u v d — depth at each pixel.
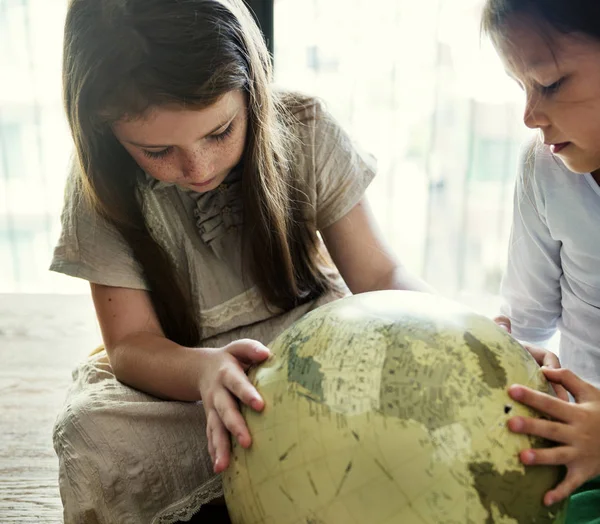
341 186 1.28
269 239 1.20
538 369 0.90
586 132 0.99
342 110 2.00
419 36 1.93
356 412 0.78
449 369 0.80
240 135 1.05
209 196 1.21
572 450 0.81
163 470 1.11
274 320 1.31
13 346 1.96
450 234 2.09
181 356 1.09
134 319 1.19
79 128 1.03
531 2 0.93
